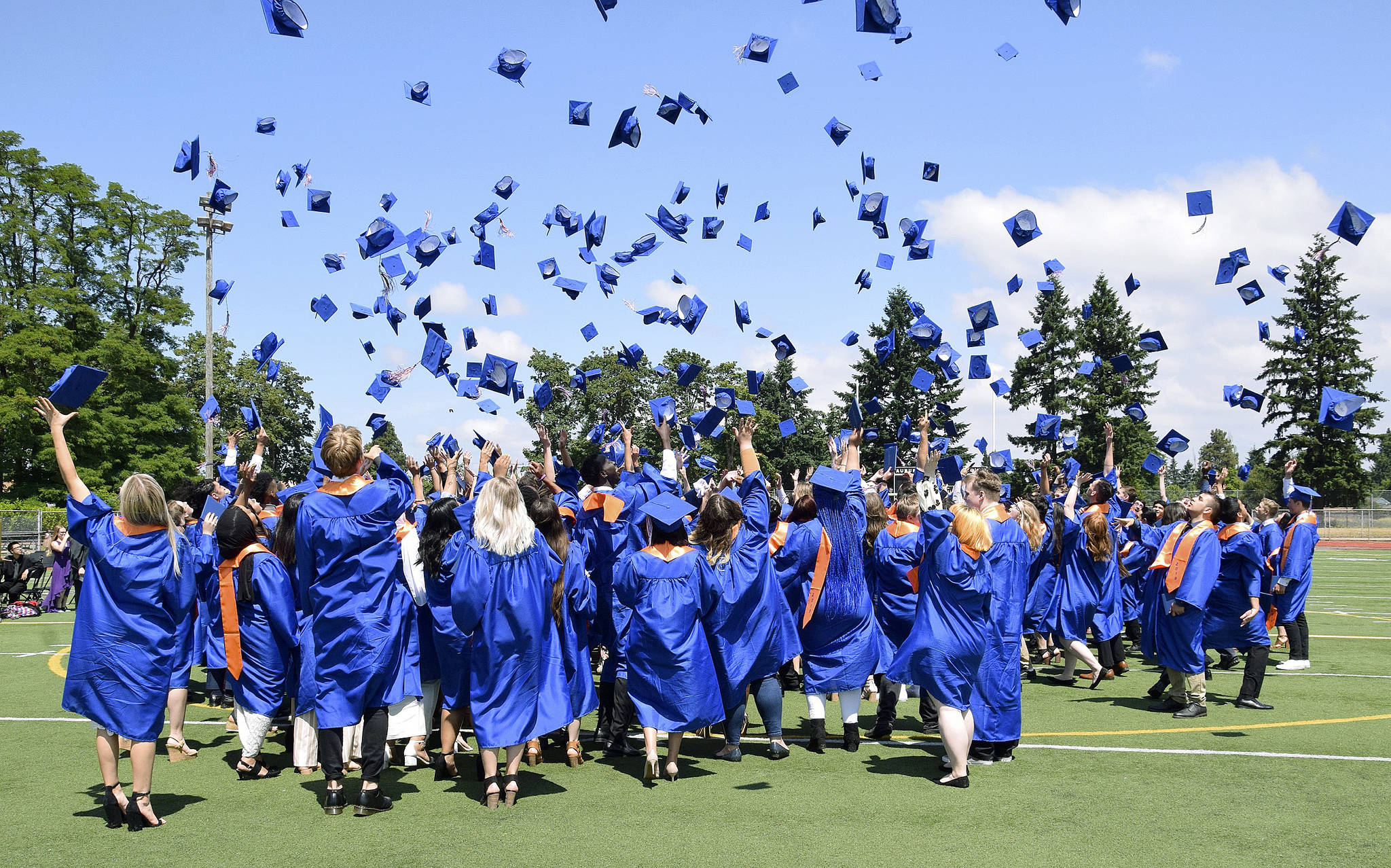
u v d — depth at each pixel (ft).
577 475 28.32
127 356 110.83
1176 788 18.33
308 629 17.79
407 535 20.12
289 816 16.97
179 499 24.93
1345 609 53.31
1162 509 39.01
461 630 17.31
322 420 21.89
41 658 36.83
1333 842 15.20
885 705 23.16
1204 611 24.89
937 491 31.65
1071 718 25.05
